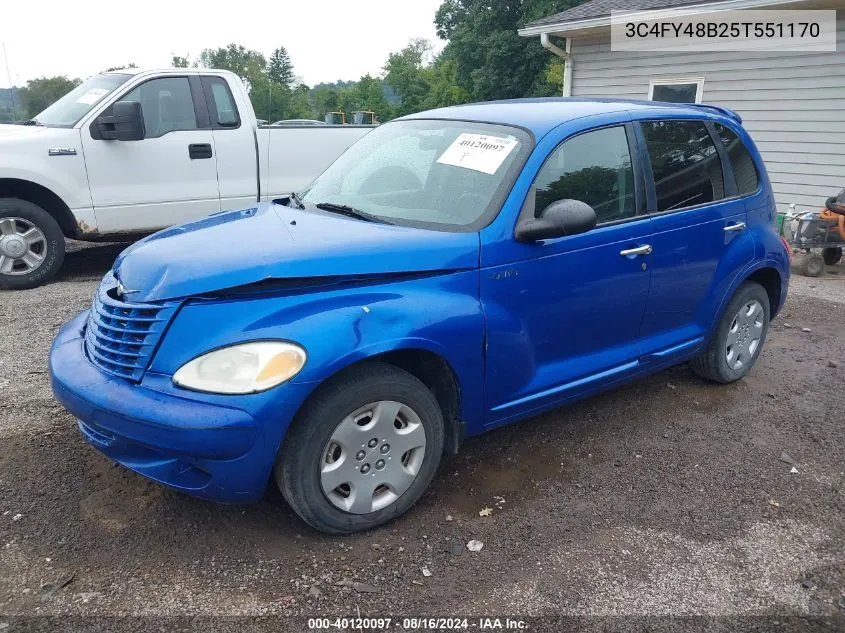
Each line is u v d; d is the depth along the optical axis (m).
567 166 3.59
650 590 2.76
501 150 3.54
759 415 4.41
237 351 2.62
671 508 3.34
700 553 3.00
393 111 75.56
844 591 2.80
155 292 2.73
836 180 10.32
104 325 2.88
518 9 35.97
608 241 3.67
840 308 7.05
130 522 3.05
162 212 7.55
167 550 2.88
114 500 3.20
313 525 2.88
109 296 3.01
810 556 3.01
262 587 2.69
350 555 2.89
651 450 3.91
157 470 2.73
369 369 2.89
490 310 3.22
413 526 3.11
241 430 2.56
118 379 2.75
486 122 3.81
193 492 2.76
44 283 7.20
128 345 2.75
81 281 7.45
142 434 2.60
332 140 8.57
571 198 3.57
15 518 3.04
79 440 3.74
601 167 3.75
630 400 4.58
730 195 4.50
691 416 4.37
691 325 4.39
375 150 4.17
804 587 2.81
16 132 6.80
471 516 3.21
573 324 3.63
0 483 3.30
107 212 7.24
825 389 4.87
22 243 6.93
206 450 2.56
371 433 2.91
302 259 2.81
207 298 2.69
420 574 2.80
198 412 2.55
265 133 8.06
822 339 6.01
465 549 2.96
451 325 3.05
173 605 2.58
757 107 11.03
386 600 2.65
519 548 2.98
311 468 2.77
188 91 7.59
